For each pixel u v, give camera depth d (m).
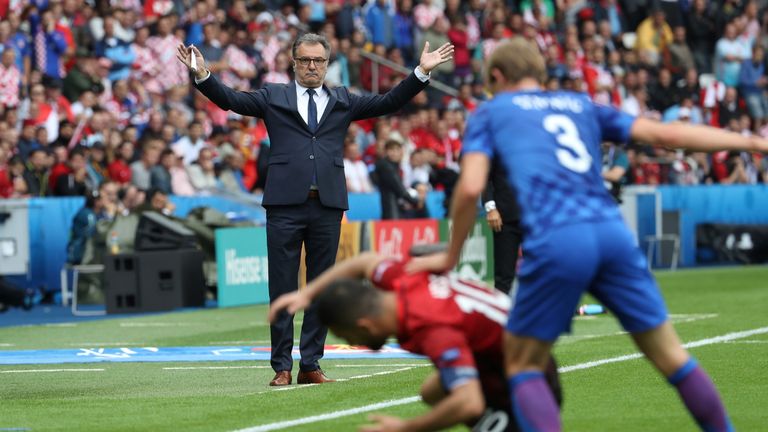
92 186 62.62
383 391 28.83
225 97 30.42
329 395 28.45
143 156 63.09
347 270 18.23
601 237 17.50
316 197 31.05
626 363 33.00
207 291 59.88
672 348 18.55
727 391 28.17
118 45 69.25
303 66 31.08
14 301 56.00
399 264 17.84
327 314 16.98
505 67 18.80
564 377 30.66
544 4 92.00
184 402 27.81
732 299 54.94
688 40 96.06
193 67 30.00
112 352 39.31
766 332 40.75
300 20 79.56
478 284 18.14
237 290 57.81
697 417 18.67
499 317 17.59
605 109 18.75
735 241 81.38
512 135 17.97
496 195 36.66
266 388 30.30
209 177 65.25
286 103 31.05
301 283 55.38
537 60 18.84
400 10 83.56
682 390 18.59
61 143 63.16
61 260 60.38
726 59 93.94
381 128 72.06
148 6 73.19
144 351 39.47
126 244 57.81
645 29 94.12
